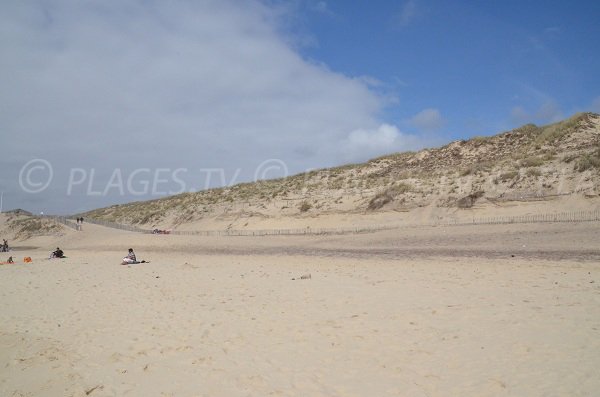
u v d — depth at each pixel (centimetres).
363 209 4338
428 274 1747
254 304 1342
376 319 1091
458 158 5322
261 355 894
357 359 841
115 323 1209
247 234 4497
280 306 1295
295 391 725
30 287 1922
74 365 912
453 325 1003
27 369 911
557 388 672
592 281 1423
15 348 1048
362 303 1270
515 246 2452
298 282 1708
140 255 3534
